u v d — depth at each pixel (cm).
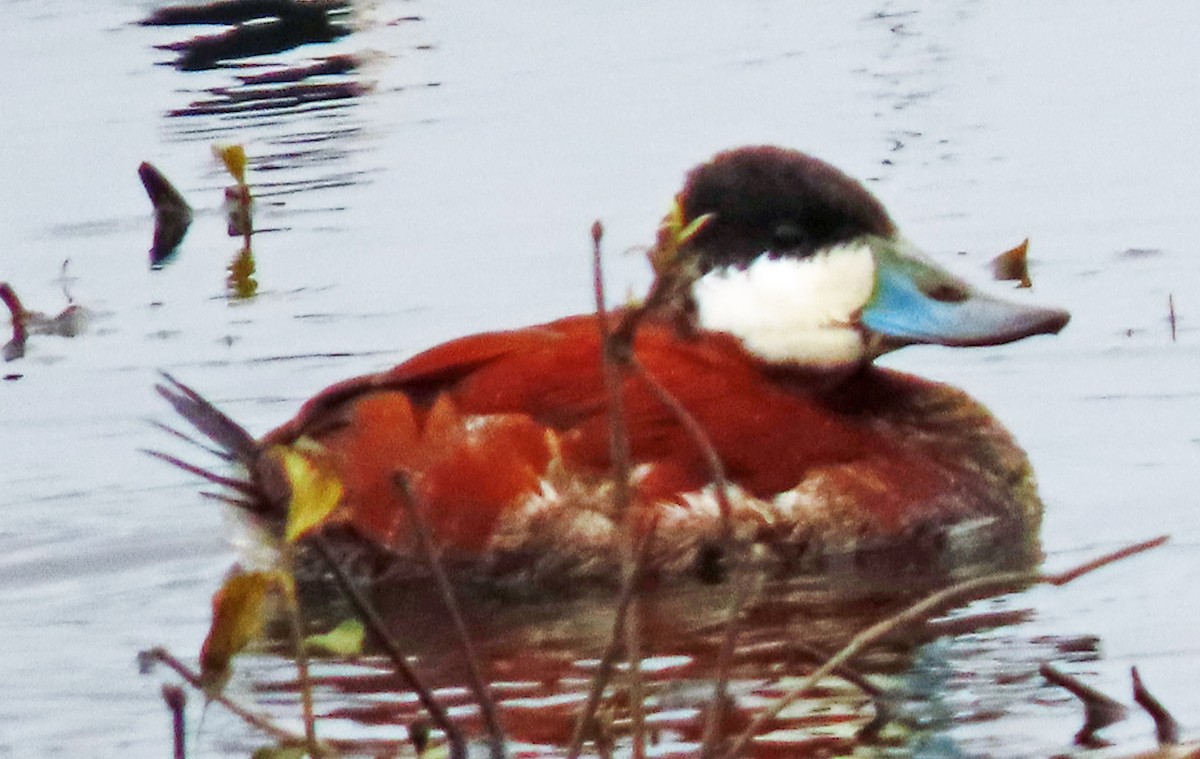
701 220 719
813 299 1121
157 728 837
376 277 1500
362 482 1008
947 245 1502
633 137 1770
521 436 1016
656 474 1021
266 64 2061
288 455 667
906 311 1125
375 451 1014
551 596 1002
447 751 742
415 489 1008
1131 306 1370
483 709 720
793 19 2131
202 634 963
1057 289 1411
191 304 1475
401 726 816
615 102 1873
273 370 1345
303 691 698
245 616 675
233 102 1941
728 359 1108
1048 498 1106
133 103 1948
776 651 895
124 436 1259
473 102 1897
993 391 1264
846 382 1112
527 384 1033
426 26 2181
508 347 1054
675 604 981
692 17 2148
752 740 778
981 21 2080
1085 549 1026
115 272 1552
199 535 1100
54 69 2072
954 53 1967
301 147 1797
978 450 1095
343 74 2009
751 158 1141
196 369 1356
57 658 934
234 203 1602
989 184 1616
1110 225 1520
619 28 2123
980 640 894
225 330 1420
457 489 1006
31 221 1677
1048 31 2025
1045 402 1240
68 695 882
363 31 2169
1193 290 1388
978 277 1441
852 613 951
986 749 765
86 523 1126
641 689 712
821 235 1130
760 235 1129
